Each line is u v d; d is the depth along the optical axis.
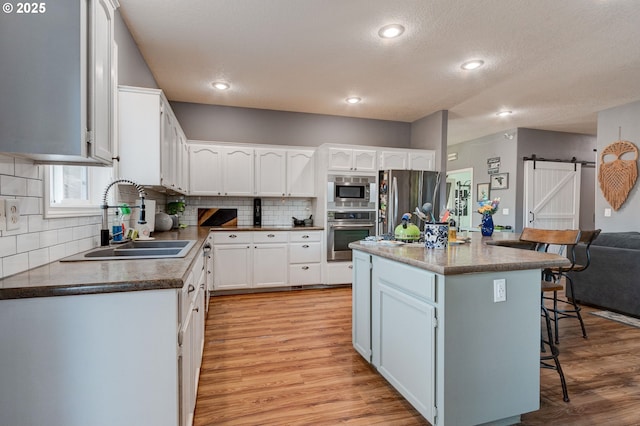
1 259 1.23
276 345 2.75
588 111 4.93
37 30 1.20
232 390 2.08
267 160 4.70
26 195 1.38
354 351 2.64
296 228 4.48
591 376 2.28
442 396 1.60
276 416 1.83
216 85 3.96
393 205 4.56
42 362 1.17
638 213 4.43
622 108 4.61
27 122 1.19
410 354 1.84
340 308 3.74
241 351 2.63
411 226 2.51
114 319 1.21
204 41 2.88
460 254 1.96
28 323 1.16
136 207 2.62
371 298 2.29
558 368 2.04
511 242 2.98
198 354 2.10
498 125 5.80
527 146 6.00
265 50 3.05
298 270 4.52
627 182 4.52
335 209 4.62
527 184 5.98
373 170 4.78
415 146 5.53
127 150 2.29
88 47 1.28
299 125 5.09
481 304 1.66
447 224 2.27
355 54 3.13
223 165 4.52
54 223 1.60
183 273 1.34
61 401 1.18
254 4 2.35
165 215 3.54
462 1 2.31
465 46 2.96
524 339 1.76
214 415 1.83
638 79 3.71
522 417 1.83
